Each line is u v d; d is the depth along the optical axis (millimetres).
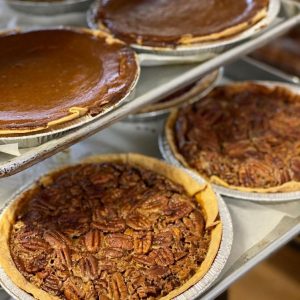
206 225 656
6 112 598
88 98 618
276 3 822
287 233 690
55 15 900
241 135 798
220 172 745
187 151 771
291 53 1258
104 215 659
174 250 627
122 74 660
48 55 708
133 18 796
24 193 683
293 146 777
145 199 678
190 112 836
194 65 729
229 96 879
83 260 613
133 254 621
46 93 635
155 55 728
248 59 1010
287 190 721
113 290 588
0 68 681
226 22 770
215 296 617
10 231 647
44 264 611
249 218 708
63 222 650
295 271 1082
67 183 699
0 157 559
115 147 807
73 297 584
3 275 599
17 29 752
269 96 880
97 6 836
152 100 658
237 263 653
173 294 583
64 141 578
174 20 789
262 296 1041
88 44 722
